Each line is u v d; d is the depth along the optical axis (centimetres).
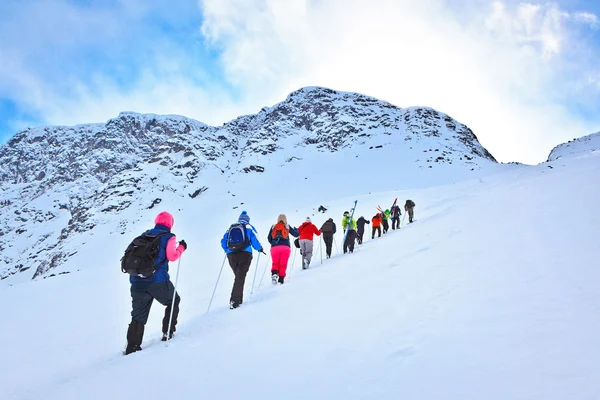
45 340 689
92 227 10294
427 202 2359
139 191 11912
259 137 14350
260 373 265
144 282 445
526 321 248
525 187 1024
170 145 14238
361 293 431
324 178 9788
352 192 8094
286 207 8094
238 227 615
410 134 12525
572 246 406
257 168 11638
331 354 271
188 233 7281
